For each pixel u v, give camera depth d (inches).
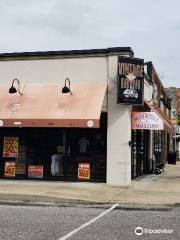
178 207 511.2
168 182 764.0
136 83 712.4
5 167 757.9
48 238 337.7
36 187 649.6
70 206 511.2
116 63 718.5
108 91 719.1
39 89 737.6
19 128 754.8
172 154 1376.7
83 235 351.9
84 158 730.2
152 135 1019.9
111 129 713.6
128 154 711.1
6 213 452.4
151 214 462.0
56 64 746.8
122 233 362.6
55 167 740.0
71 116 676.1
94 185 690.2
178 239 343.3
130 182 722.2
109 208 500.7
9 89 724.7
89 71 731.4
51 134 744.3
